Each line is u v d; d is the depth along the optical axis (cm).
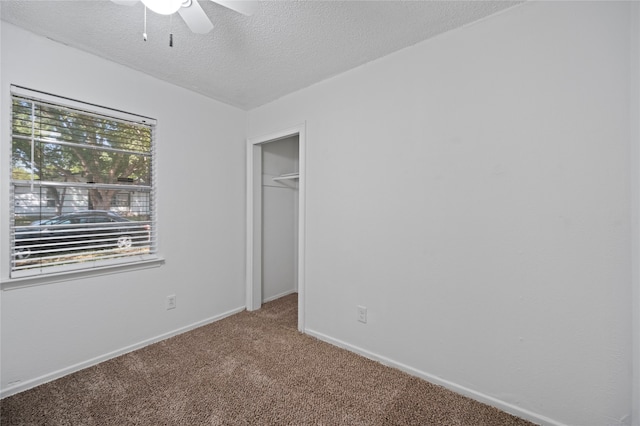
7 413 149
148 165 230
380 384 176
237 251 294
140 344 219
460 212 166
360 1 143
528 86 144
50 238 180
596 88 127
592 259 129
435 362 177
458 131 166
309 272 245
